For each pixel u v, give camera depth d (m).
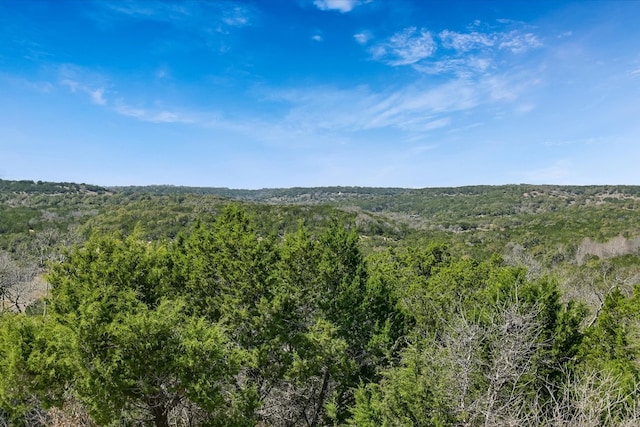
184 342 12.53
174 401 13.66
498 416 10.80
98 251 14.69
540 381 13.16
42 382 11.65
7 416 14.33
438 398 11.49
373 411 13.35
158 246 17.06
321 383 22.42
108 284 13.92
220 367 13.42
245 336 17.55
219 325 15.59
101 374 11.33
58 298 14.05
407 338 20.17
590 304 28.17
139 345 11.88
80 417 14.34
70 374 11.68
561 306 15.13
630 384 12.18
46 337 12.12
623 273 42.16
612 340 16.34
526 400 12.52
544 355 13.87
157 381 12.79
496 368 11.55
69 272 14.51
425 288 25.28
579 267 48.78
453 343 13.27
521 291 15.34
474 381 12.02
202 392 12.30
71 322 11.69
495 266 28.45
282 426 20.20
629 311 16.39
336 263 23.50
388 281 27.47
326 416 21.39
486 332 12.30
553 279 15.63
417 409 11.78
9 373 11.48
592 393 10.31
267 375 17.69
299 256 22.88
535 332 13.77
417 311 23.31
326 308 22.59
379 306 22.36
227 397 14.92
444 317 20.98
